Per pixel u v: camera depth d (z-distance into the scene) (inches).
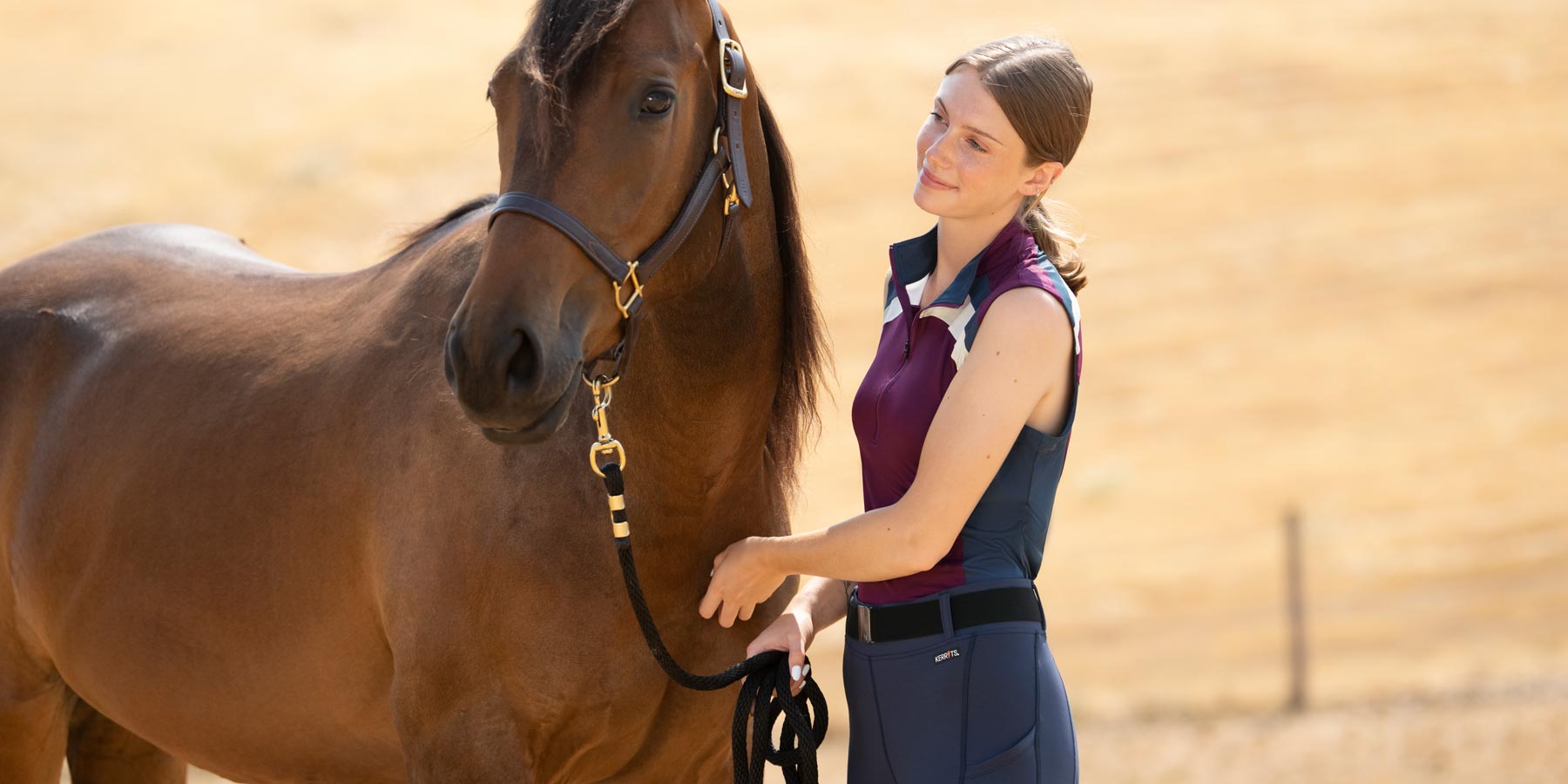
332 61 2089.1
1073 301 123.2
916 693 123.7
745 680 132.4
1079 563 886.4
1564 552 858.8
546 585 127.4
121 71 1993.1
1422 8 2368.4
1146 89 2016.5
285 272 171.3
